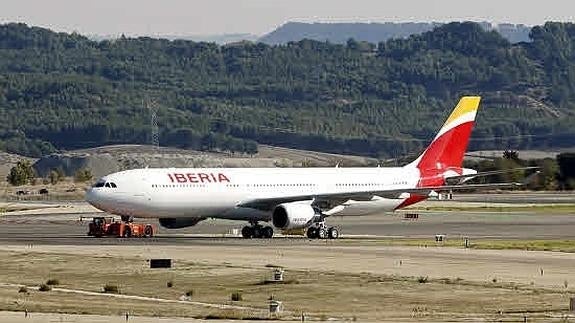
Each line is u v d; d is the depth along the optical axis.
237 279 166.75
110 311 127.12
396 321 120.69
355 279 164.38
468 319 123.25
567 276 167.75
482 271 174.50
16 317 118.75
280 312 130.62
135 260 192.25
